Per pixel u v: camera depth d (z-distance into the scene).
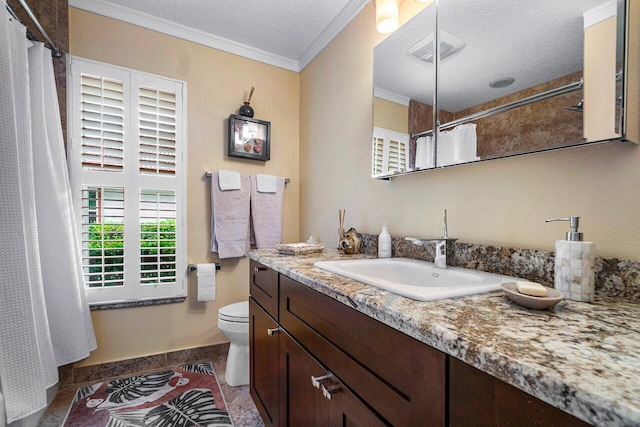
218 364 2.08
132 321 1.96
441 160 1.19
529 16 0.92
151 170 2.01
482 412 0.44
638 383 0.33
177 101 2.09
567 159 0.85
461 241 1.16
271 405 1.29
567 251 0.72
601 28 0.77
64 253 1.62
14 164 1.21
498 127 1.00
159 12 1.95
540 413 0.37
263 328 1.39
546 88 0.87
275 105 2.47
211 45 2.21
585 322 0.55
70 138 1.79
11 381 1.17
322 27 2.08
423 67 1.28
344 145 1.91
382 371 0.65
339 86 1.97
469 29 1.10
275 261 1.28
